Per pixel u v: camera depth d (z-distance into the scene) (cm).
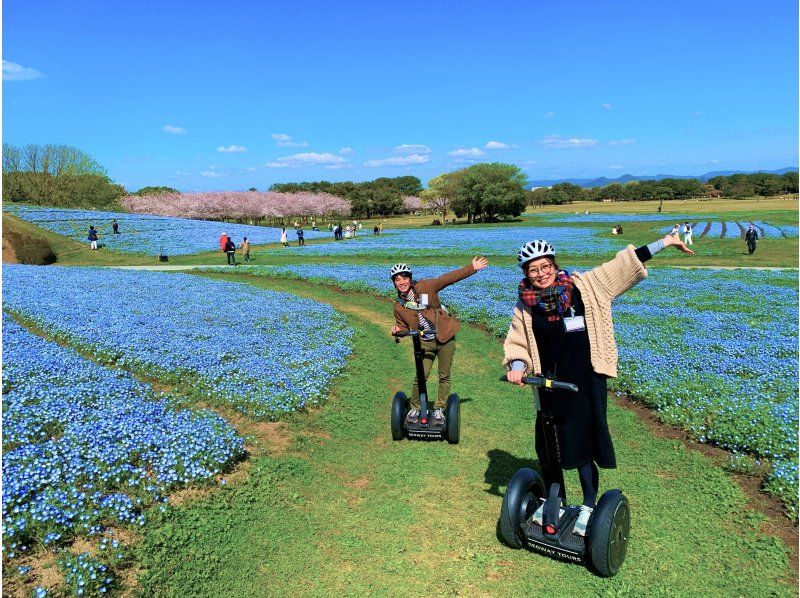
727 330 1492
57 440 693
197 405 905
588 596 462
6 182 7525
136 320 1523
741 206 11594
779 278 2706
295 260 3931
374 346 1402
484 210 10144
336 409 929
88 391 858
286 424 850
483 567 502
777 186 16262
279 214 10694
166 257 3984
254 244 5259
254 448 756
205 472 642
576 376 475
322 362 1136
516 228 7631
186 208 9406
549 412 480
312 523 580
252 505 607
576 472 712
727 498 625
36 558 477
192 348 1205
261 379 1003
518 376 468
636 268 454
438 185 11000
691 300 2048
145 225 5919
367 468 723
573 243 4769
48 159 7988
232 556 513
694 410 859
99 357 1141
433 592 470
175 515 564
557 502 488
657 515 592
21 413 731
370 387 1064
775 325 1564
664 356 1186
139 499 584
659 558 514
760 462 707
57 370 960
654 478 683
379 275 2741
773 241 4709
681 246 444
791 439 729
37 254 3831
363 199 14675
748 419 808
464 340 1485
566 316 473
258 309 1802
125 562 484
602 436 483
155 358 1096
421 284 761
